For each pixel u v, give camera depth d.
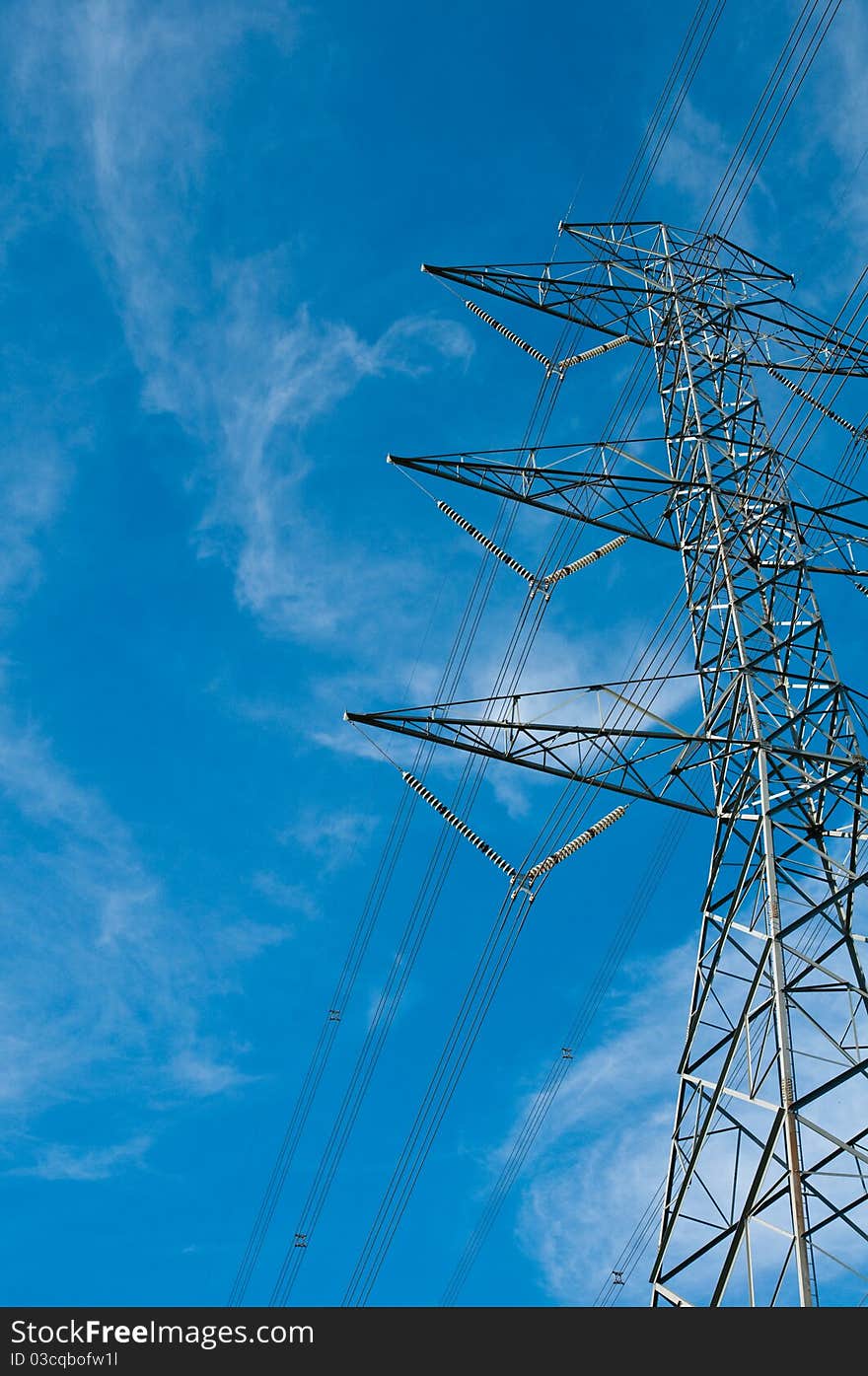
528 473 27.91
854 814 22.16
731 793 23.34
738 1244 17.05
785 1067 17.84
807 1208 16.97
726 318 32.94
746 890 21.84
